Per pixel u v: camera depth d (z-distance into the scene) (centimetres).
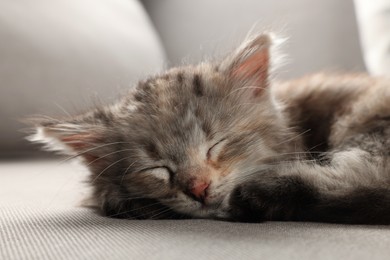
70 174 33
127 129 24
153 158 23
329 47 48
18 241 18
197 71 26
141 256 16
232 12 52
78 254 16
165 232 18
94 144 25
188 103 24
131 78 45
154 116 24
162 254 16
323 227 19
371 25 41
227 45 43
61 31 45
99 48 46
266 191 20
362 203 20
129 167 24
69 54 45
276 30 33
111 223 20
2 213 22
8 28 43
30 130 35
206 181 22
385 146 23
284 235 17
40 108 43
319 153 24
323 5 48
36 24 45
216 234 18
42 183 31
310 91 27
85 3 49
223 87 25
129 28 50
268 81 26
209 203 22
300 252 16
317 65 48
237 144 24
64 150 26
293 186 20
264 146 25
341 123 25
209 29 53
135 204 23
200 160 23
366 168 21
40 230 19
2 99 43
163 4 56
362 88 27
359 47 47
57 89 44
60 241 18
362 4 42
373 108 25
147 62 49
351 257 15
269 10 50
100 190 24
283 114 26
